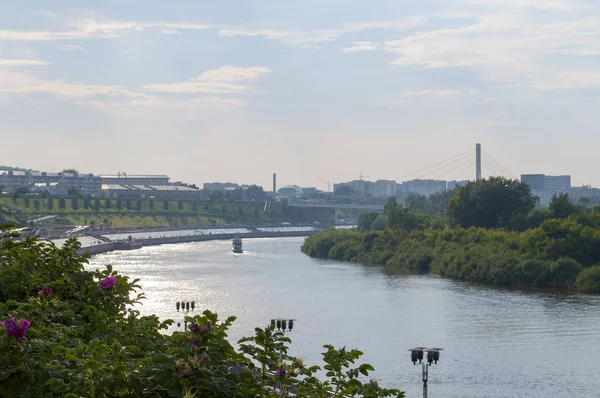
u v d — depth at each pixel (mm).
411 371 78875
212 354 16500
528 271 155625
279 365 17344
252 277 171000
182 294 137875
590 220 186750
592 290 144125
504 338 95188
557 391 71875
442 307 121562
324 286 152375
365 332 99875
